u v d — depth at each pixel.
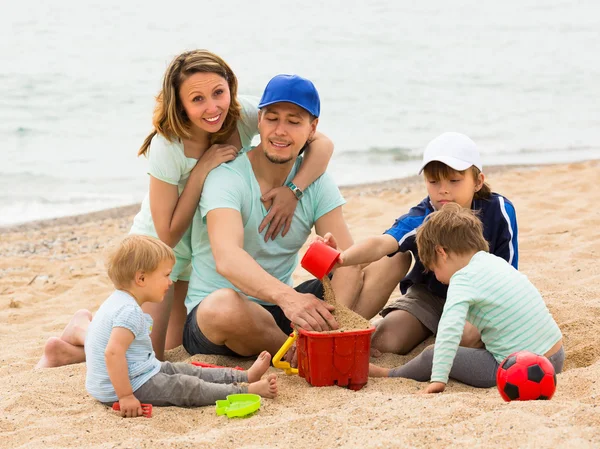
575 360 3.60
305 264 3.52
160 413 3.16
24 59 18.25
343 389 3.33
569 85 16.83
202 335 3.83
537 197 8.18
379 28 24.33
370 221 7.83
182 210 3.89
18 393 3.37
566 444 2.37
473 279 3.31
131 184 10.33
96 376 3.24
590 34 24.19
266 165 3.87
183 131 3.81
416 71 18.20
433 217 3.49
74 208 9.34
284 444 2.67
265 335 3.76
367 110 14.48
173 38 21.39
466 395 3.02
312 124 3.93
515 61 19.80
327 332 3.32
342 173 10.71
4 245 7.87
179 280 4.32
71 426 2.99
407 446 2.49
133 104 14.59
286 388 3.41
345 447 2.56
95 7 25.73
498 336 3.31
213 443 2.72
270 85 3.67
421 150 11.80
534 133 12.76
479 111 14.46
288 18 25.14
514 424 2.56
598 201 7.76
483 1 31.64
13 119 13.36
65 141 12.21
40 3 25.91
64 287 6.27
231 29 22.94
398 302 4.07
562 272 5.23
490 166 10.63
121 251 3.28
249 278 3.54
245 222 3.86
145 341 3.29
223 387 3.28
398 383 3.45
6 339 4.84
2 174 10.57
